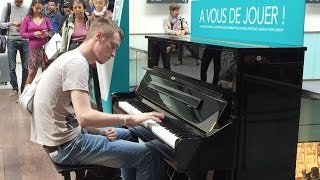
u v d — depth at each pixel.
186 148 1.91
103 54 2.23
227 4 2.72
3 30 6.17
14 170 3.40
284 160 2.10
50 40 5.22
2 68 6.98
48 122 2.19
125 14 3.54
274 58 2.02
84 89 2.10
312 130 2.37
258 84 2.01
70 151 2.20
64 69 2.11
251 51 1.98
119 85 3.63
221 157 1.97
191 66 2.44
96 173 2.47
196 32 3.18
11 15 6.25
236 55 1.98
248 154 2.02
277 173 2.09
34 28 5.55
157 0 6.75
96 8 4.62
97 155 2.21
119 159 2.23
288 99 2.07
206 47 2.26
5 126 4.64
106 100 3.75
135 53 3.99
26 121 4.86
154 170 2.25
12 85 6.43
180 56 2.56
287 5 2.20
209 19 2.96
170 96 2.46
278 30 2.28
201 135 2.00
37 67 5.61
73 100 2.09
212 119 2.02
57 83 2.15
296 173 2.38
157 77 2.78
